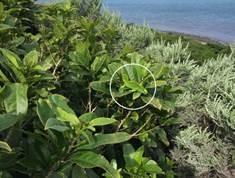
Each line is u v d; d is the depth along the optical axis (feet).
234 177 5.24
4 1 5.13
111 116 3.62
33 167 2.36
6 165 2.32
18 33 4.47
